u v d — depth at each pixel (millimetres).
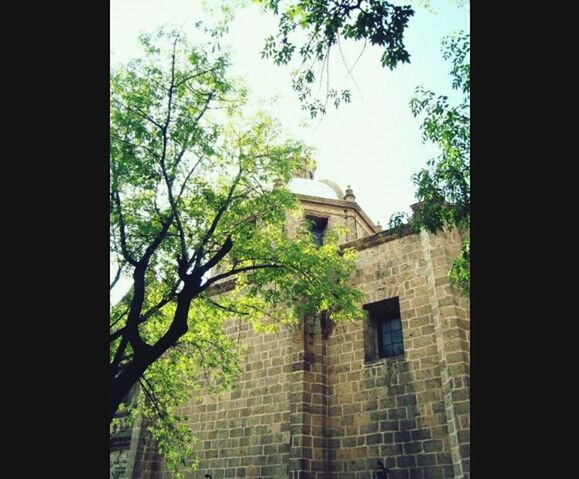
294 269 13062
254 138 12594
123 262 11156
